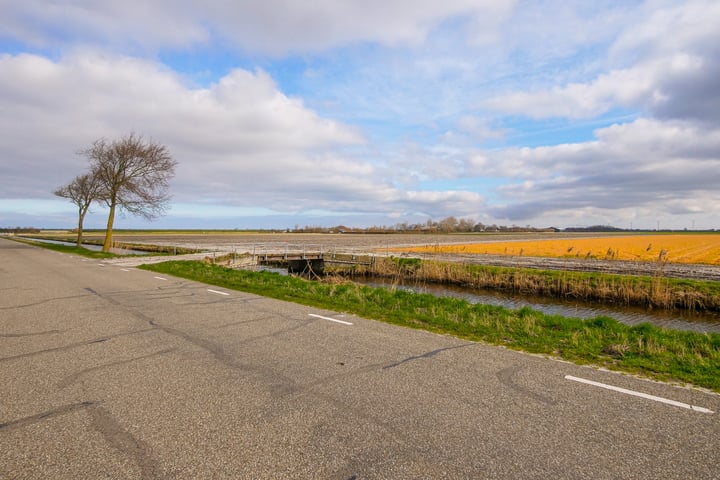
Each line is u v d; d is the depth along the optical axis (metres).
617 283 20.05
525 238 96.25
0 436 3.28
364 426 3.52
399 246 53.47
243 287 13.01
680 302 17.95
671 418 3.77
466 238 94.44
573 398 4.21
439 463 2.96
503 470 2.88
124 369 4.96
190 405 3.92
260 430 3.43
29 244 52.28
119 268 19.34
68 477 2.74
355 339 6.55
